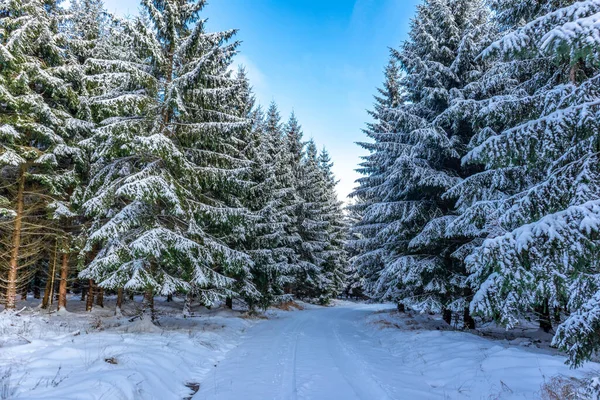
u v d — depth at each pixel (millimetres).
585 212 4086
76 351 7191
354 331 15297
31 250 13836
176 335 10383
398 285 15430
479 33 13000
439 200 13961
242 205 15242
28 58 12141
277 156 24812
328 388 6434
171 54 11812
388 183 15500
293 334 13469
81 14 17047
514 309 5254
